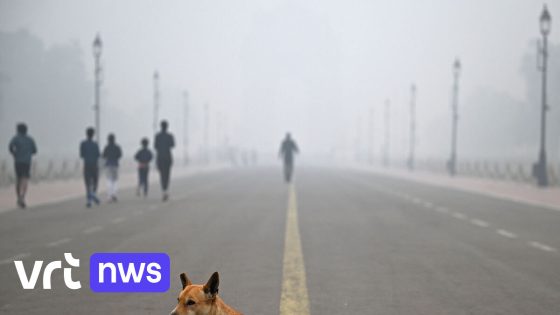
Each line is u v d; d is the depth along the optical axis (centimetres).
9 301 1220
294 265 1611
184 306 667
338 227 2445
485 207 3394
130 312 1140
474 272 1537
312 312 1143
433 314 1138
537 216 2912
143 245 1938
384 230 2359
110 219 2680
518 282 1420
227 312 697
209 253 1794
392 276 1481
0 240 2027
